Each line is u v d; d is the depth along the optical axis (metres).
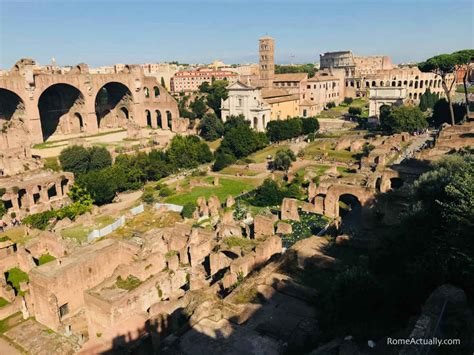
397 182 69.31
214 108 166.38
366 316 25.45
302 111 173.50
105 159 97.94
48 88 134.88
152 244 49.59
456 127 87.25
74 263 43.84
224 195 83.00
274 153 114.00
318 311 30.03
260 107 144.38
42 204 80.31
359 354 21.67
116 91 156.88
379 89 147.12
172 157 105.62
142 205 77.38
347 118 165.88
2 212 73.75
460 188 30.55
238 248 47.09
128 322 30.12
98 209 76.88
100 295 40.12
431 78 192.75
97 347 28.23
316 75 196.88
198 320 29.25
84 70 137.62
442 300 20.22
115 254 48.56
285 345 26.00
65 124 143.12
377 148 95.56
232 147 111.38
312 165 98.50
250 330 27.98
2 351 39.22
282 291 33.47
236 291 33.81
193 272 46.53
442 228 30.22
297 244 43.62
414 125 113.88
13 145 101.38
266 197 73.88
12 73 121.56
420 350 17.44
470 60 95.44
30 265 51.69
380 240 38.94
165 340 27.48
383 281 29.52
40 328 41.91
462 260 24.67
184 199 81.62
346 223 61.50
